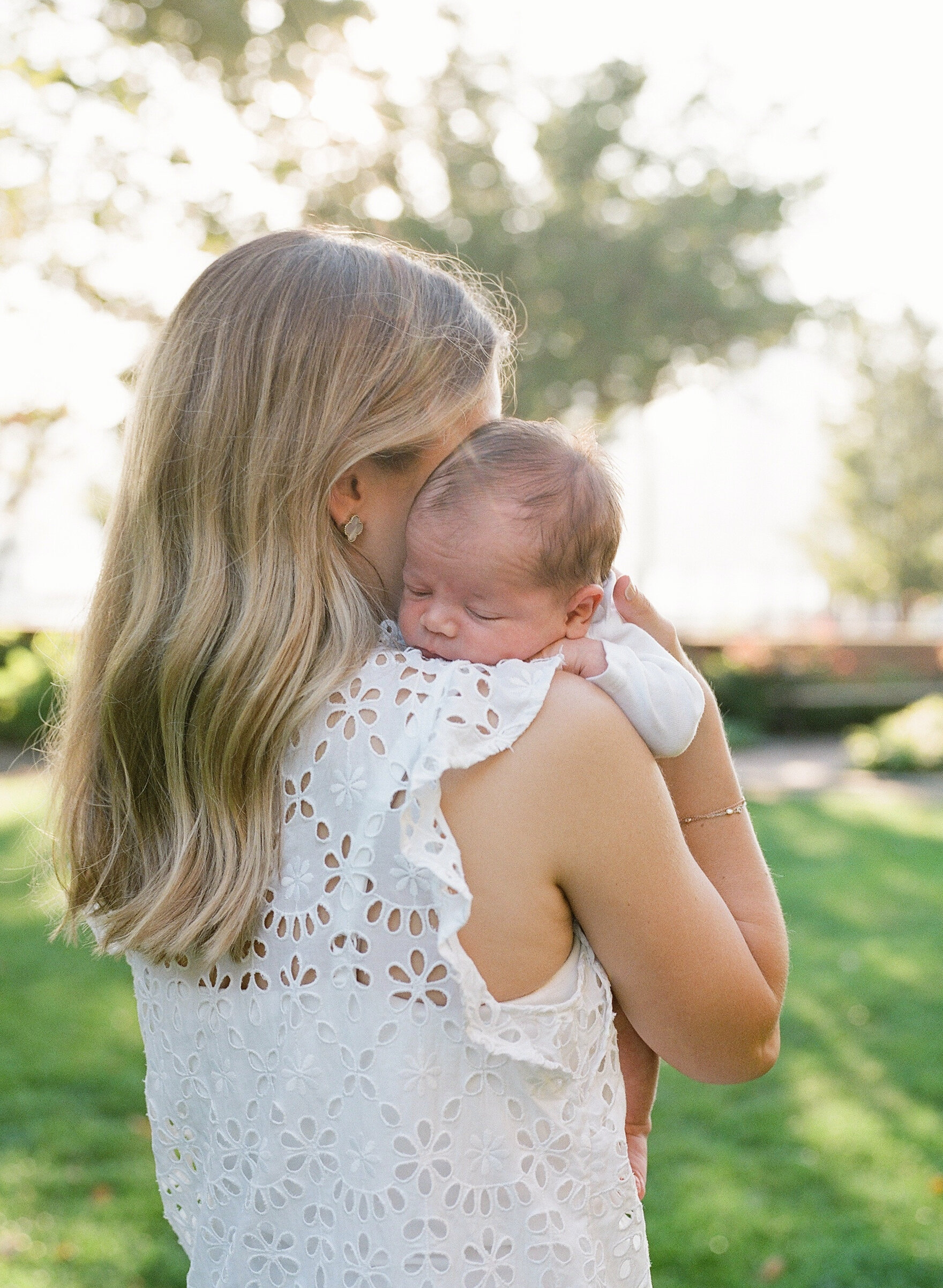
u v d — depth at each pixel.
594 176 17.72
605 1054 1.09
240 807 1.09
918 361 33.03
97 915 1.24
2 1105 3.96
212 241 8.50
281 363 1.12
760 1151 3.68
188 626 1.11
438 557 1.20
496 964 1.01
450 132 15.98
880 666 18.44
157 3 8.13
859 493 33.16
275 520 1.11
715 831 1.23
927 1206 3.34
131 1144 3.70
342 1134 1.05
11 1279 3.00
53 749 1.46
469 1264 1.02
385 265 1.21
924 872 7.54
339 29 9.74
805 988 5.24
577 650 1.14
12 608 19.42
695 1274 3.05
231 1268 1.15
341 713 1.07
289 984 1.08
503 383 1.35
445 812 1.01
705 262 17.72
